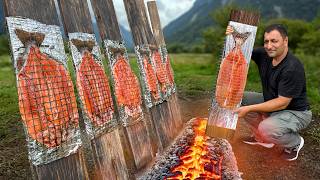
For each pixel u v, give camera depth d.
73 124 1.21
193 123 2.49
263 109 1.83
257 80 4.93
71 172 1.18
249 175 1.75
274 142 1.92
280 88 1.83
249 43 1.85
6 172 1.74
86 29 1.40
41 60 1.12
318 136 2.38
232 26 1.85
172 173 1.60
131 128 1.63
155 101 1.98
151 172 1.62
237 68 1.84
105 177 1.35
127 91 1.65
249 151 2.05
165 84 2.20
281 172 1.81
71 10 1.33
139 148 1.65
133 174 1.70
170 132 2.10
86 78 1.34
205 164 1.70
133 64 6.30
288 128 1.88
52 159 1.11
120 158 1.47
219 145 1.99
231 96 1.83
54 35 1.19
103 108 1.41
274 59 1.91
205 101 3.44
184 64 7.52
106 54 1.55
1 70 6.46
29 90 1.06
